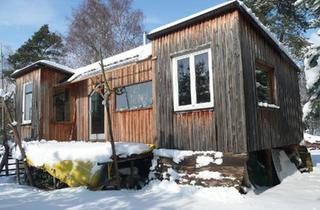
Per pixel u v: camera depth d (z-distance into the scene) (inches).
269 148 337.1
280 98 396.5
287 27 885.2
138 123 390.6
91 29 1210.6
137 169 339.9
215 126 303.0
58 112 500.1
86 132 472.1
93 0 1230.9
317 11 561.9
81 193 289.0
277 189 311.1
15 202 264.8
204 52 319.3
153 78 362.3
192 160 308.0
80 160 323.9
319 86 556.1
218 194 267.0
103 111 445.4
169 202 248.5
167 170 320.8
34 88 502.9
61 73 515.2
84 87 483.5
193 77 325.4
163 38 355.6
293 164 411.8
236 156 282.0
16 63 1198.9
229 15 303.0
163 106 349.4
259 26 330.6
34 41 1266.0
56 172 339.0
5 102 416.5
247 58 308.2
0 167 470.0
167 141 341.7
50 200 266.1
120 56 448.8
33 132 493.4
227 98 296.5
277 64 400.5
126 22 1229.1
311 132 1421.0
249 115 295.0
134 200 256.8
